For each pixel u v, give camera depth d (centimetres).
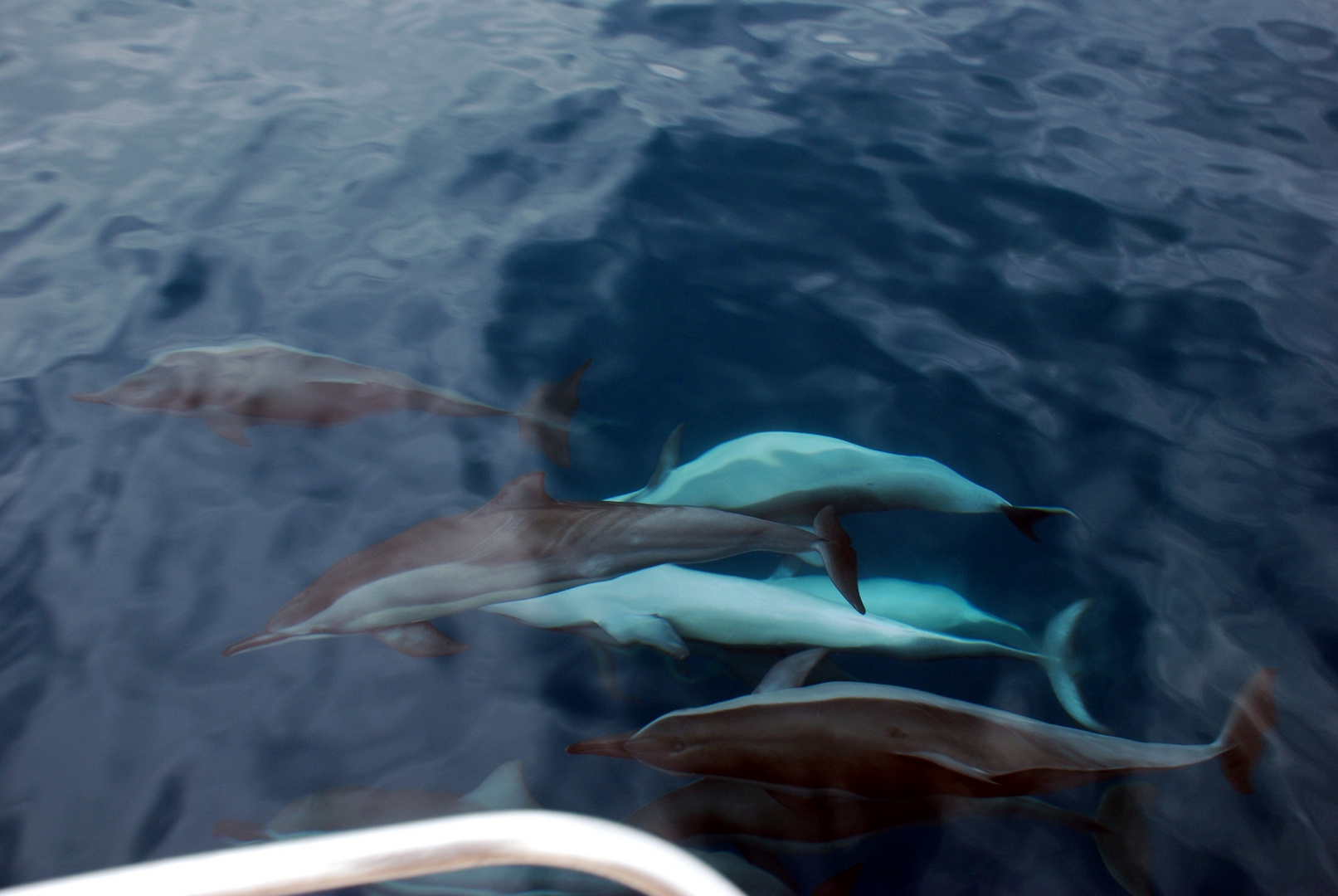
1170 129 938
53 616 461
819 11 1177
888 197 824
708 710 389
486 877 343
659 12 1154
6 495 521
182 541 500
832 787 372
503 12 1138
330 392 577
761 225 781
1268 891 367
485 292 691
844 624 466
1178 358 659
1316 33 1128
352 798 385
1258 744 410
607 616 466
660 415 599
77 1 1121
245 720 421
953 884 369
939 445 587
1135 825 387
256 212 772
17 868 363
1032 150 898
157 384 578
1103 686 448
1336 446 586
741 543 486
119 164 823
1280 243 777
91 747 407
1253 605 489
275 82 964
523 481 487
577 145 877
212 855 189
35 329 640
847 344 664
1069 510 545
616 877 199
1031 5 1209
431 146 867
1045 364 652
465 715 429
